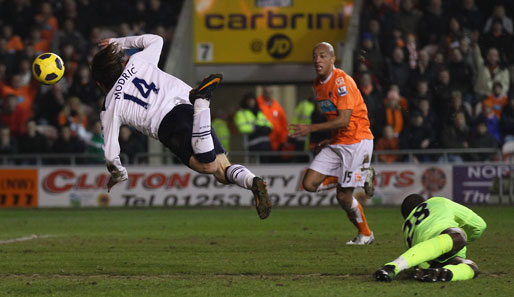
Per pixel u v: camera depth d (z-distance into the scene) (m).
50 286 17.77
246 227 34.28
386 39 55.41
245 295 16.31
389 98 48.88
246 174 19.27
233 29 58.78
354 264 21.36
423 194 47.59
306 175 27.23
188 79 57.78
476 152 47.72
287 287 17.22
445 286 16.81
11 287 17.66
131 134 50.12
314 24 58.16
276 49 58.50
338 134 26.69
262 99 49.84
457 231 17.12
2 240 29.00
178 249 25.39
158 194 49.06
